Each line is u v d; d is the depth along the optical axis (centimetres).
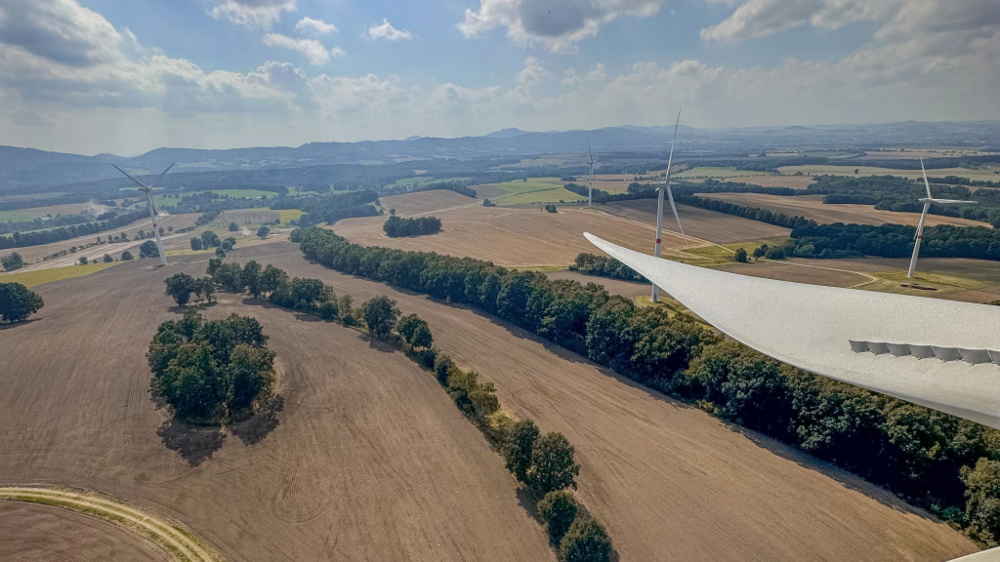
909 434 5012
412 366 8519
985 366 1919
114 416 7000
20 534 4919
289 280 12875
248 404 7200
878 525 4738
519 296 10369
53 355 9119
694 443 6128
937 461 4894
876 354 2152
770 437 6200
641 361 7762
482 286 11112
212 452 6194
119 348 9444
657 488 5347
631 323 8062
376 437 6456
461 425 6706
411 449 6188
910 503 4991
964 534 4572
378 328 9731
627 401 7194
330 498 5353
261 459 6044
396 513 5116
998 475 4456
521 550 4622
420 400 7369
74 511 5219
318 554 4638
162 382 6794
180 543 4788
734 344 7050
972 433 4766
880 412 5278
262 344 8831
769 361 6397
